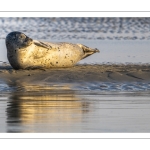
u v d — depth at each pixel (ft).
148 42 287.89
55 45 200.75
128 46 271.08
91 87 173.58
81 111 143.02
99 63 218.18
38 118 135.54
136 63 219.61
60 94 163.32
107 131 126.62
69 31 324.80
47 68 199.00
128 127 129.18
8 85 173.68
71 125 130.21
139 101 155.22
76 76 183.42
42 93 164.35
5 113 139.85
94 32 322.75
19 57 192.95
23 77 181.98
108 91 169.07
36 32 317.63
